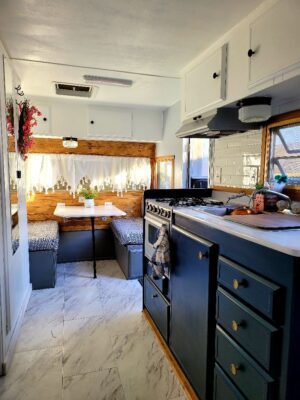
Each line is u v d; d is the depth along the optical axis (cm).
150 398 158
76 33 182
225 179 248
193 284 157
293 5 126
